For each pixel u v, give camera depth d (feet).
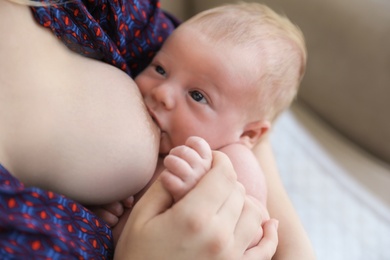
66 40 1.89
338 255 3.58
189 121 2.48
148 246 1.62
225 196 1.71
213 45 2.57
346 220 3.82
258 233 2.01
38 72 1.73
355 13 4.28
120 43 2.19
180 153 1.80
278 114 3.01
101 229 1.77
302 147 4.27
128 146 1.94
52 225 1.54
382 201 4.09
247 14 2.78
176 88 2.51
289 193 3.92
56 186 1.83
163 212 1.72
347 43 4.34
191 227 1.60
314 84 4.66
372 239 3.73
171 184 1.73
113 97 1.96
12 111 1.65
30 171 1.74
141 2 2.43
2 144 1.64
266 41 2.71
